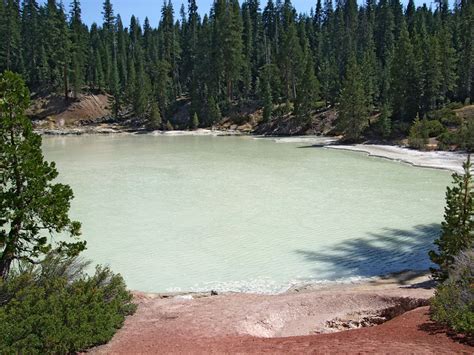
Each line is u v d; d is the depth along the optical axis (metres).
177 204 27.33
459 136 50.69
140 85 90.00
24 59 98.94
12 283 10.73
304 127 76.12
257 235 21.52
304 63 83.75
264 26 114.81
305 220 23.97
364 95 65.88
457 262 13.20
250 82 91.56
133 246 20.05
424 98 65.81
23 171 11.77
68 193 12.56
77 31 101.50
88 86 101.19
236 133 79.44
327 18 120.81
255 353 9.38
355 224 23.20
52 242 20.22
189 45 105.88
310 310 13.30
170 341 10.52
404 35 64.56
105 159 47.94
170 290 15.80
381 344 9.35
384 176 36.94
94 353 9.84
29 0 107.25
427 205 27.06
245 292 15.55
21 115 11.77
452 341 9.29
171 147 59.84
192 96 88.69
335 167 41.78
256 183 33.97
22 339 8.76
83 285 11.66
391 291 14.19
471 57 69.00
